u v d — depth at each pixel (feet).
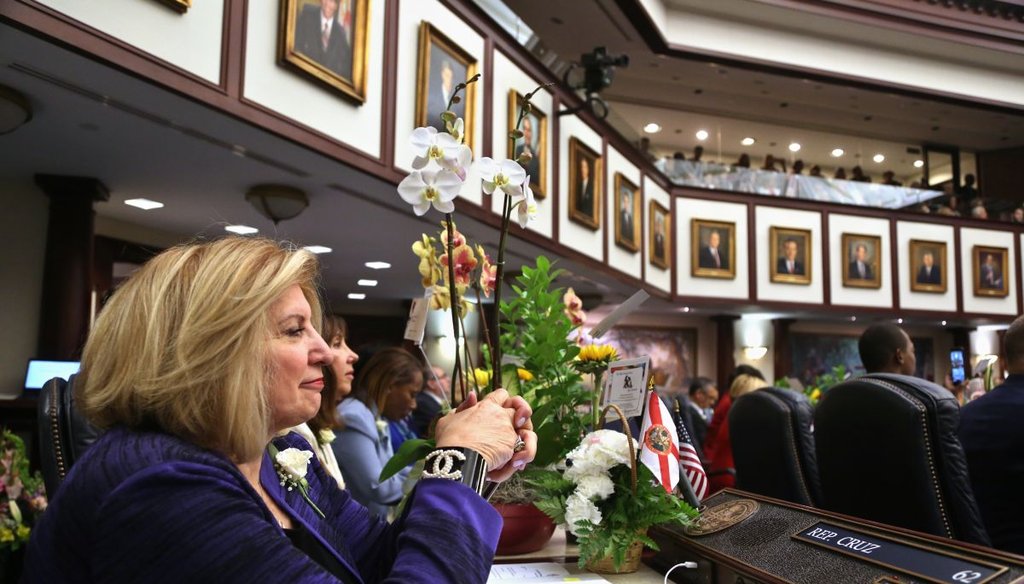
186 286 3.41
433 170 4.80
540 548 6.90
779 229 44.19
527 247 26.86
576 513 5.82
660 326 48.96
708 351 49.60
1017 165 59.06
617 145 34.17
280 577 2.93
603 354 7.22
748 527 5.41
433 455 3.89
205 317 3.27
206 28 14.35
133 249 25.76
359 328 43.75
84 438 5.96
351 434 10.48
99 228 24.57
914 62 44.27
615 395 6.57
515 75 25.36
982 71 45.91
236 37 14.96
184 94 13.87
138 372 3.23
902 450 7.33
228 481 3.12
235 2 14.96
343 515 4.57
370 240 27.50
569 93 29.32
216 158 18.13
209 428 3.27
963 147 59.72
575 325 8.34
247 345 3.31
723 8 39.24
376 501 10.30
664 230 40.68
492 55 23.90
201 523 2.92
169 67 13.56
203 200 22.30
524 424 4.45
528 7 36.37
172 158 18.22
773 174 44.96
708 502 6.37
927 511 7.18
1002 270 49.08
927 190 49.32
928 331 53.31
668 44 38.14
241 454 3.33
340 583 3.03
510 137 5.29
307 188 20.59
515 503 6.61
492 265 7.39
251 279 3.42
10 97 13.82
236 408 3.25
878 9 40.75
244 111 15.07
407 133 19.77
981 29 42.86
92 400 3.29
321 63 16.87
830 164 59.77
